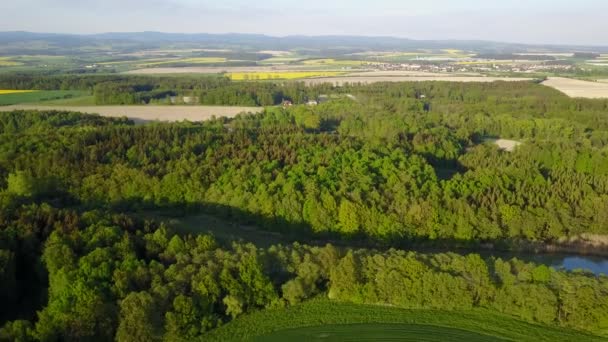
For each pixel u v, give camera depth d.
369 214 90.00
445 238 90.19
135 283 63.47
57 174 101.12
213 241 73.00
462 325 62.78
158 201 98.88
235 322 63.69
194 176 100.81
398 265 68.44
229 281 65.38
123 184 100.19
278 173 100.31
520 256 87.88
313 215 91.00
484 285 66.00
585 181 103.62
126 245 67.88
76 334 56.34
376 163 107.62
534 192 97.81
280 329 62.50
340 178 100.69
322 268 70.19
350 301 67.69
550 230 91.00
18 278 66.44
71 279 61.06
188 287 64.12
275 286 68.62
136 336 57.59
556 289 64.69
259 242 87.88
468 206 90.69
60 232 69.81
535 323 63.19
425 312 65.50
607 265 85.06
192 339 60.44
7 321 59.69
